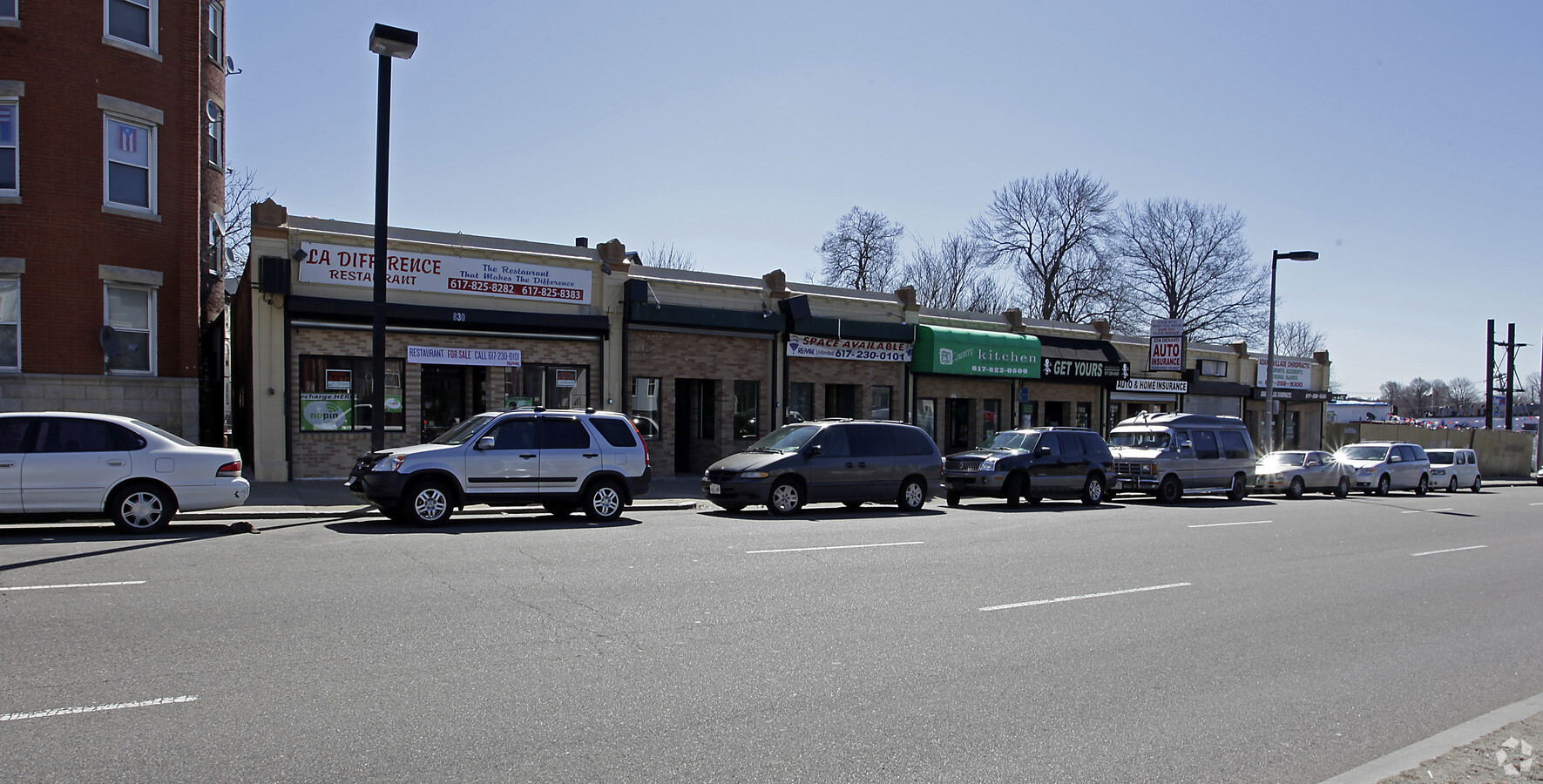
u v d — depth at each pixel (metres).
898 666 7.06
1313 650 8.17
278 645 6.92
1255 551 14.23
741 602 8.98
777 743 5.38
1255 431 42.47
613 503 15.55
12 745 4.93
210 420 24.28
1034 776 5.07
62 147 18.27
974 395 31.34
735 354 25.34
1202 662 7.58
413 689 6.05
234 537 12.38
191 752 4.91
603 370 22.83
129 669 6.23
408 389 20.50
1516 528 19.97
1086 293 53.56
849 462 18.03
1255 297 55.19
